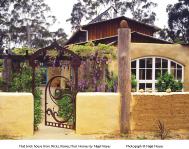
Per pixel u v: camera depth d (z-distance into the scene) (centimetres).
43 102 1728
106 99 929
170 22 4431
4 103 909
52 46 982
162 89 1483
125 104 927
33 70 995
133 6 4775
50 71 2584
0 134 907
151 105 938
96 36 2528
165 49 1644
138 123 934
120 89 932
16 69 1152
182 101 956
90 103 926
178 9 4419
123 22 923
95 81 1274
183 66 1664
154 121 940
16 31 4859
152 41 1964
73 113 983
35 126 980
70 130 980
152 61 1633
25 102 916
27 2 4947
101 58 1310
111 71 1405
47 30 5178
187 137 923
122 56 923
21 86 1115
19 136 909
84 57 1305
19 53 1426
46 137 902
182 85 1553
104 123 927
